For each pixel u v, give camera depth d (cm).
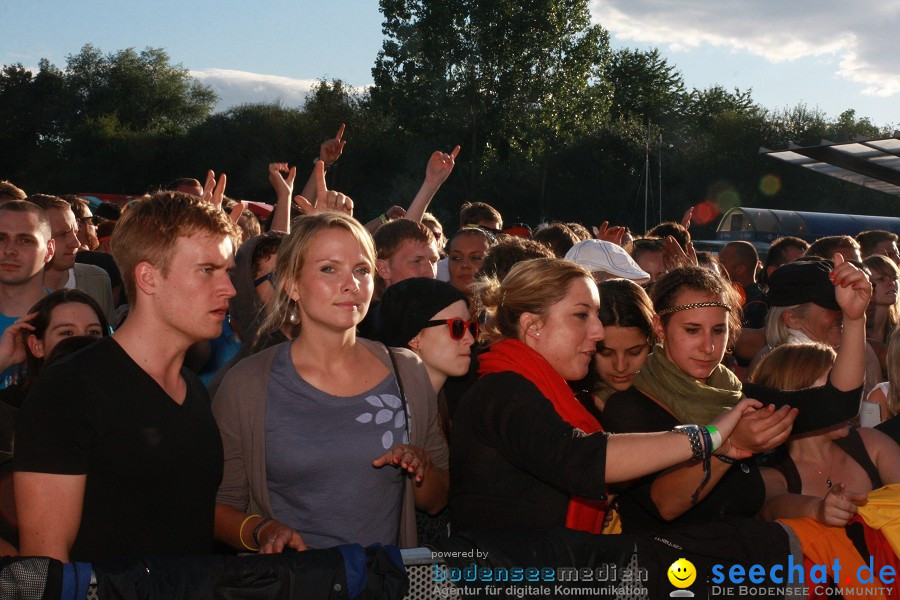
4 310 399
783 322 396
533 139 4575
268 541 222
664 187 4884
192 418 212
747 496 269
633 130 4956
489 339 275
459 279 462
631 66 7281
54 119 6600
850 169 1294
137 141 5484
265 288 366
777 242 671
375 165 4825
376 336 338
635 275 423
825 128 5006
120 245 208
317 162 460
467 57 4444
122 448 196
